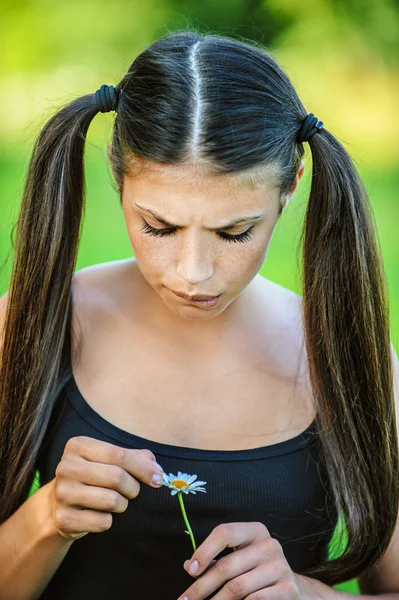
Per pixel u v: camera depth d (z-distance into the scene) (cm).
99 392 212
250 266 185
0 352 217
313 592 199
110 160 197
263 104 182
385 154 1012
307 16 1075
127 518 202
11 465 212
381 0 1081
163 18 1068
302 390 217
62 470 186
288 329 224
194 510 203
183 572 206
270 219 185
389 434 212
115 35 1072
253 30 1068
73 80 1055
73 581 210
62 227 206
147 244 185
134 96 185
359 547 213
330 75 1079
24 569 200
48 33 1071
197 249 179
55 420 213
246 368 217
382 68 1082
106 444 187
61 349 212
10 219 263
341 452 210
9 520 205
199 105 176
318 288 205
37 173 206
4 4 1075
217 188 175
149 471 186
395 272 702
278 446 210
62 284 209
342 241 202
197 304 187
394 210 852
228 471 205
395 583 222
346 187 200
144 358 215
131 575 206
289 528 208
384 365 209
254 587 185
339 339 207
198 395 213
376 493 212
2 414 211
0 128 1024
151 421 210
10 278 211
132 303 221
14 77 1061
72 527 186
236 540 187
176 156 174
